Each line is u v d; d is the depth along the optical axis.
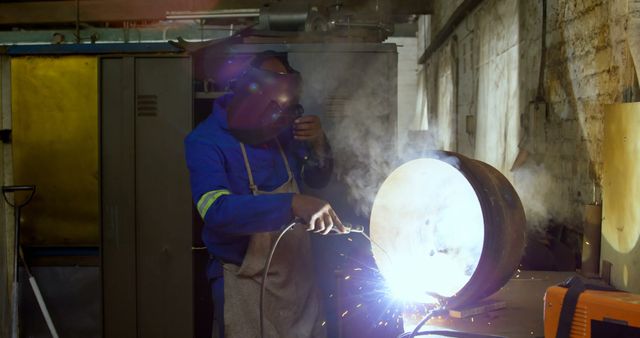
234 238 2.09
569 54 2.94
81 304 3.76
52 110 3.72
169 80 3.44
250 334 2.10
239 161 2.07
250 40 3.38
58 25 6.18
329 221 1.79
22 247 3.75
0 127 3.75
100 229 3.49
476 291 1.56
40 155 3.74
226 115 2.09
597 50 2.59
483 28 5.07
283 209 1.82
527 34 3.70
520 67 3.87
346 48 3.29
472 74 5.59
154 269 3.47
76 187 3.74
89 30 4.42
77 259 3.76
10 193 3.74
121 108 3.46
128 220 3.48
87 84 3.69
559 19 3.08
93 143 3.72
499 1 4.47
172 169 3.46
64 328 3.76
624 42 2.32
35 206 3.75
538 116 3.40
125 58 3.45
